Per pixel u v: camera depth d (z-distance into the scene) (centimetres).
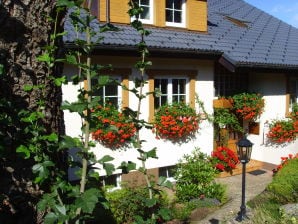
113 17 945
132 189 737
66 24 818
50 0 346
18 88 340
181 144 1017
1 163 331
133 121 372
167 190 946
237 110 1159
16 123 324
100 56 861
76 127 824
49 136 327
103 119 828
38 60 336
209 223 700
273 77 1202
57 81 338
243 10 1628
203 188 863
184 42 1011
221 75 1188
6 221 335
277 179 767
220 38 1163
